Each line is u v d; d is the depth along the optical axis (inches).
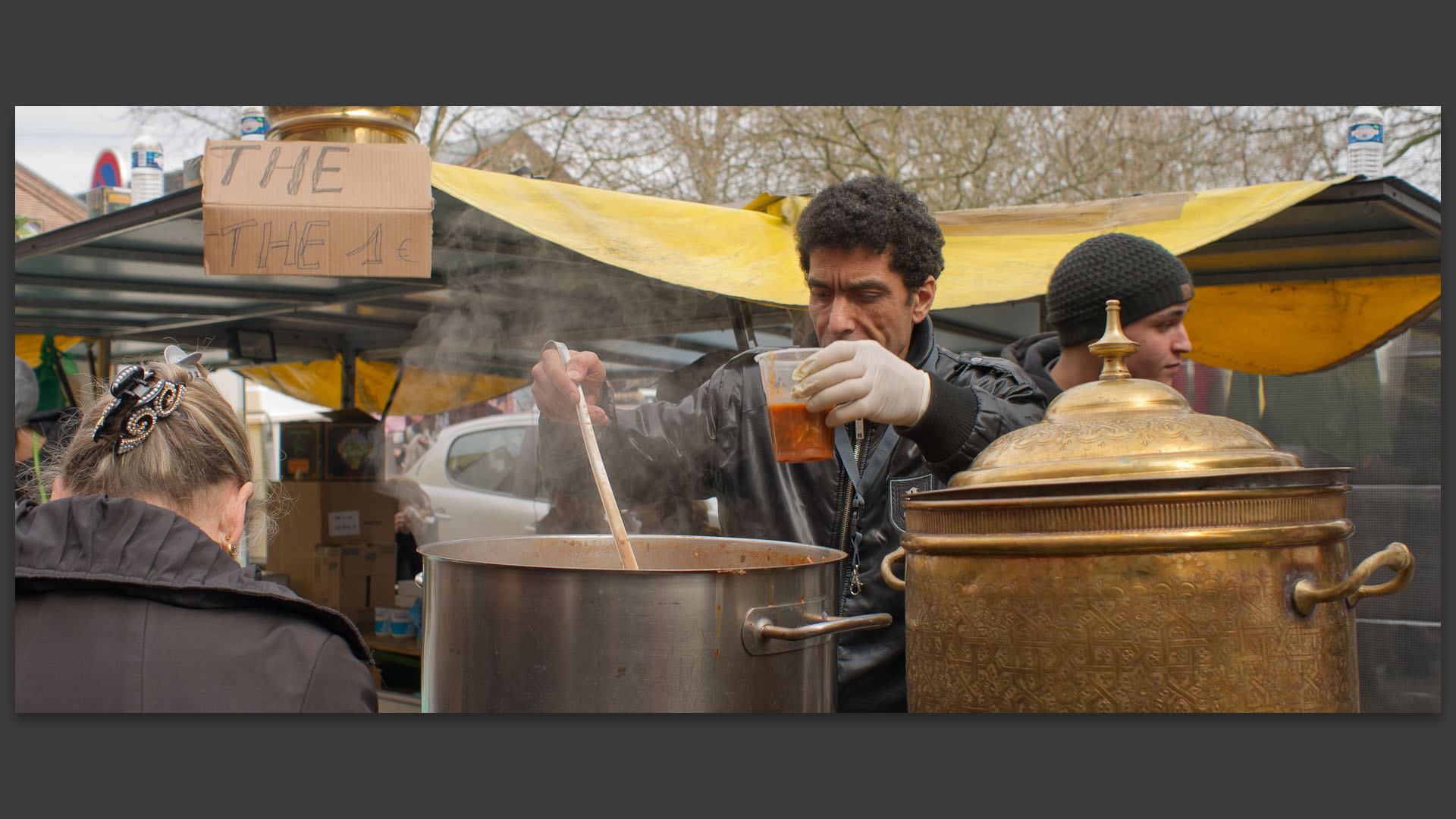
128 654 37.6
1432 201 100.7
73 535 39.3
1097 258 61.9
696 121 380.8
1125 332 61.9
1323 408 166.6
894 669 57.0
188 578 38.7
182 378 42.8
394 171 62.0
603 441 63.7
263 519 55.6
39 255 98.4
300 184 61.0
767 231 91.8
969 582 34.2
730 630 37.4
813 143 371.6
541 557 52.9
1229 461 32.5
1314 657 32.0
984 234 98.9
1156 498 31.0
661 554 53.8
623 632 36.7
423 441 253.3
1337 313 137.7
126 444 40.8
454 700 39.8
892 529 57.6
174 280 123.7
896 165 370.3
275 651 39.0
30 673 37.3
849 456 58.1
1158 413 35.4
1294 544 31.9
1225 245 119.7
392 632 153.3
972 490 34.6
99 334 164.9
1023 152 373.7
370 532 169.0
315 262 60.6
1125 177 361.4
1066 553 31.9
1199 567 31.1
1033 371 69.7
